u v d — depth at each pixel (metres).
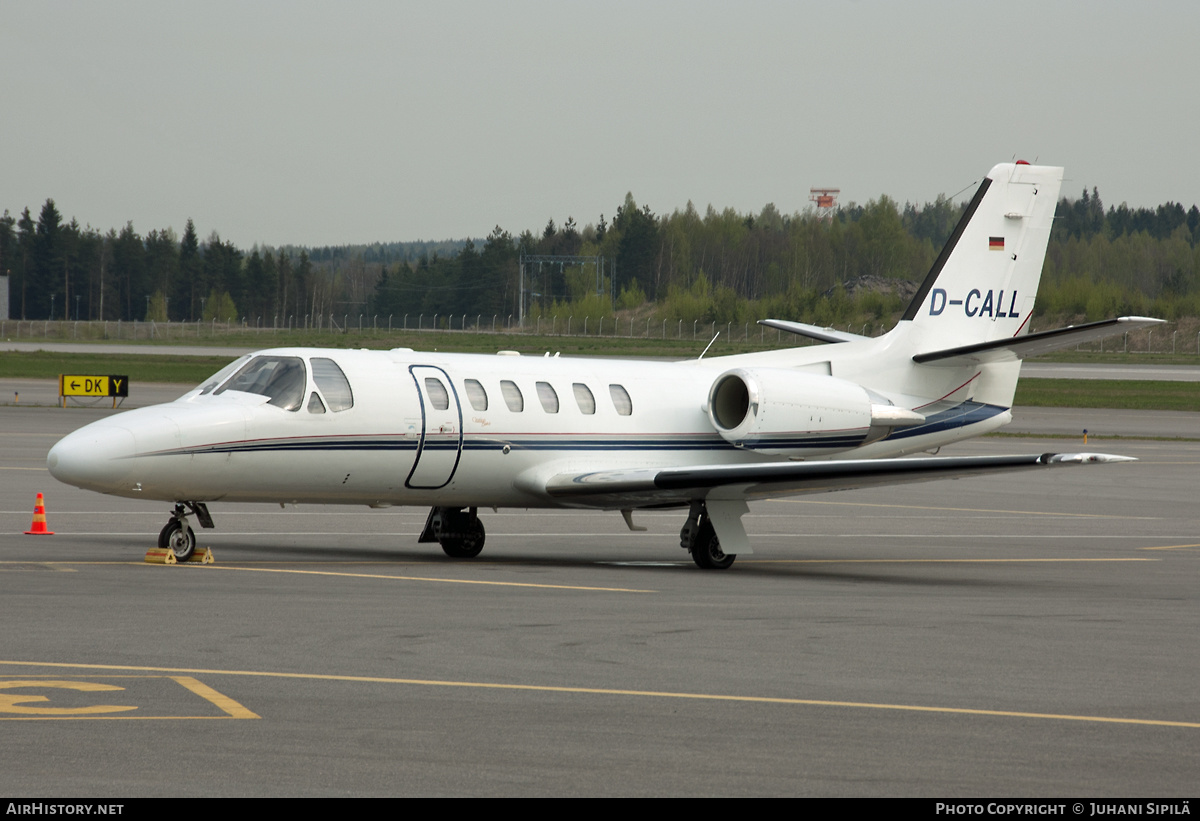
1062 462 59.50
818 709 34.22
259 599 50.44
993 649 44.06
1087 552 79.00
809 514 101.75
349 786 26.38
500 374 70.75
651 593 56.22
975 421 83.81
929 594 58.75
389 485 66.75
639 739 30.64
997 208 84.56
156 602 48.88
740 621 48.78
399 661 39.28
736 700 35.06
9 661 37.81
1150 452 162.50
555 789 26.48
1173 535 89.50
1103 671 40.50
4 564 59.50
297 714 32.28
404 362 68.31
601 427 72.56
